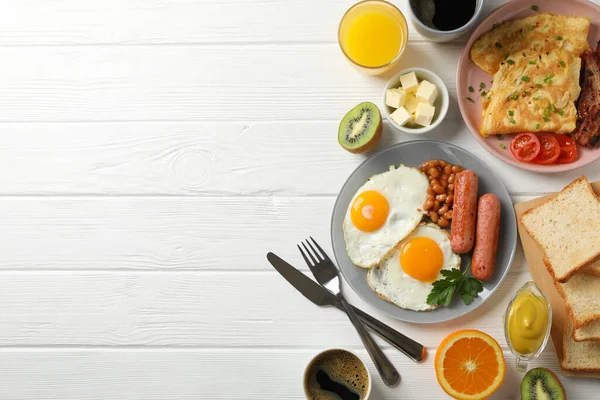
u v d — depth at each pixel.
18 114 1.11
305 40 1.07
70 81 1.10
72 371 1.09
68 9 1.10
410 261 1.01
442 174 1.02
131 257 1.09
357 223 1.03
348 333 1.05
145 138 1.09
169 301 1.08
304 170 1.07
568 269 0.97
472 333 0.98
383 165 1.04
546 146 1.00
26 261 1.10
